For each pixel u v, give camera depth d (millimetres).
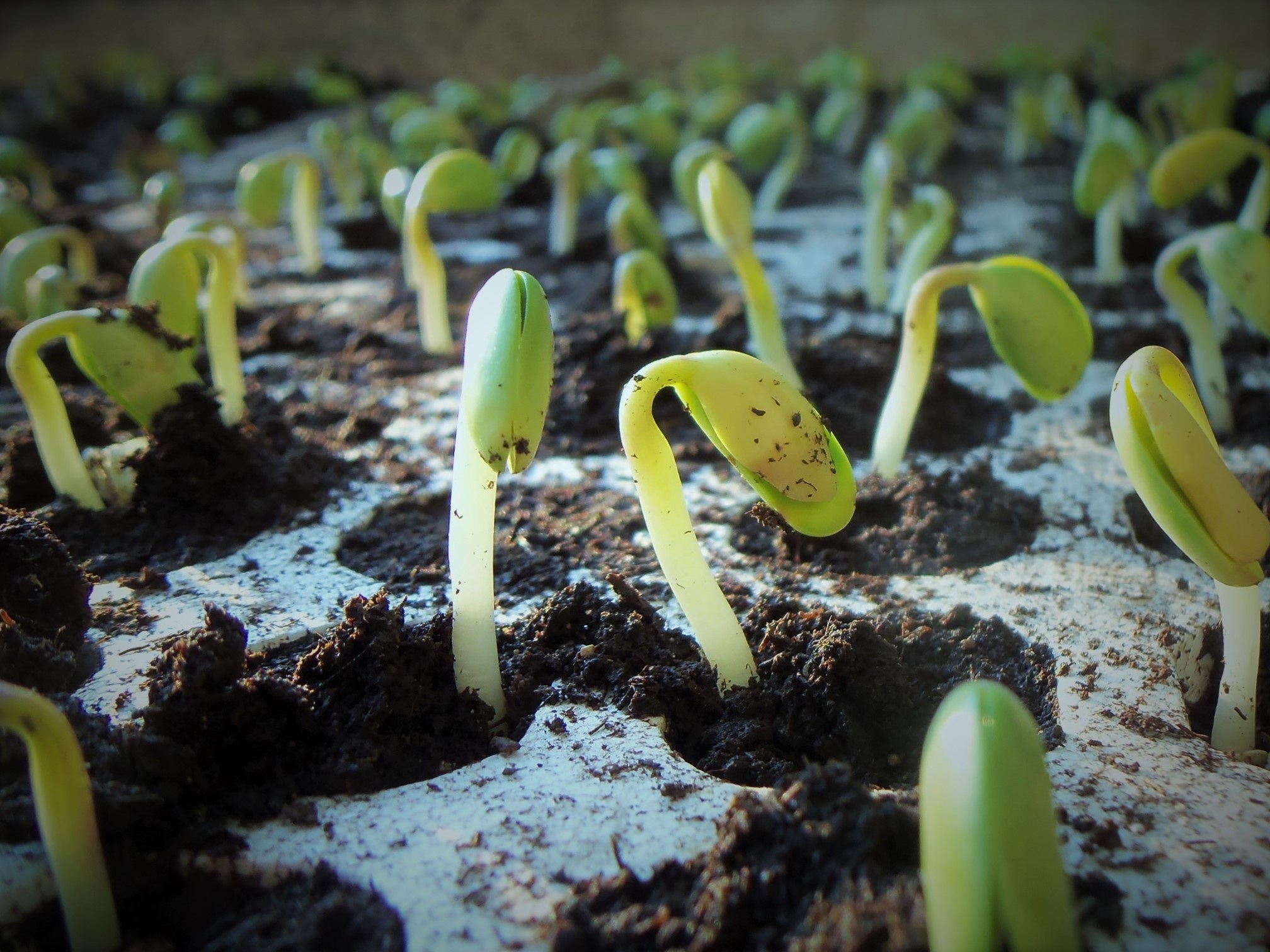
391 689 116
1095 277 301
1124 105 526
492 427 95
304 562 162
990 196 397
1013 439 205
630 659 130
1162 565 161
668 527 117
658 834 105
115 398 167
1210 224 350
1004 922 72
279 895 100
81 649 136
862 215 392
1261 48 725
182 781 106
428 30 797
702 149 330
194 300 186
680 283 304
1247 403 212
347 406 227
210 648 110
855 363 221
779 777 114
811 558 163
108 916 94
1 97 703
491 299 99
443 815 108
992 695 76
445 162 245
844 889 88
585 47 808
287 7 793
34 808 103
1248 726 122
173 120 520
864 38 790
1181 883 97
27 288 261
